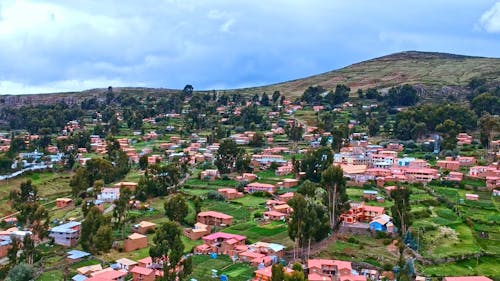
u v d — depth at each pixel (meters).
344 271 129.38
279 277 108.12
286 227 172.75
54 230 169.75
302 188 183.62
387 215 171.50
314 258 143.75
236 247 151.62
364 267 137.38
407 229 151.38
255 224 177.75
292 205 143.88
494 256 142.12
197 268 137.50
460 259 140.00
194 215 186.25
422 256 140.62
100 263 146.38
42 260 150.38
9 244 159.62
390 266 132.62
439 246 147.75
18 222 188.25
